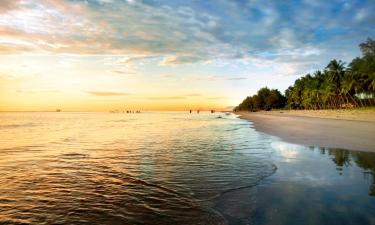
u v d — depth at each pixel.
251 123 54.62
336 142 19.72
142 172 12.03
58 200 8.45
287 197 8.16
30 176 11.52
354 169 11.48
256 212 7.11
